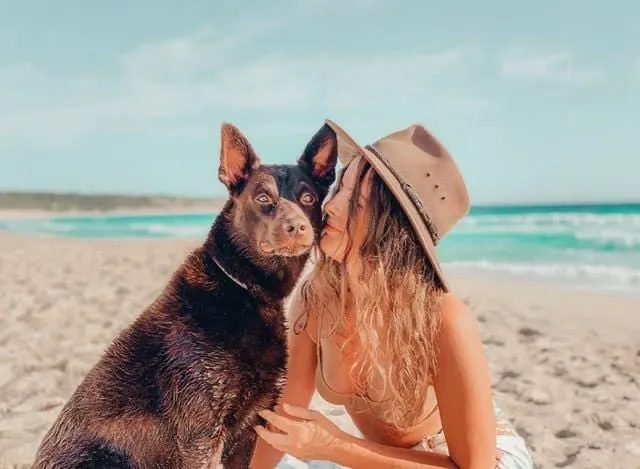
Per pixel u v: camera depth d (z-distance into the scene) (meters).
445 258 9.85
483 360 1.46
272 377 1.50
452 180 1.45
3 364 3.32
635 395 3.00
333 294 1.57
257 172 1.55
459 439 1.43
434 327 1.45
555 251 10.16
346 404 1.62
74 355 3.49
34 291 5.54
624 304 5.39
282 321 1.53
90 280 6.27
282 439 1.44
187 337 1.44
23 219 24.25
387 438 1.59
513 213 22.75
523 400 2.98
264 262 1.49
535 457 2.38
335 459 1.45
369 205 1.45
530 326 4.48
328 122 1.57
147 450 1.44
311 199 1.58
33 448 2.33
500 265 8.84
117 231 16.84
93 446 1.44
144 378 1.44
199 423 1.43
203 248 1.54
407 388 1.46
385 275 1.43
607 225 14.52
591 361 3.57
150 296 5.28
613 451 2.41
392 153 1.45
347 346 1.56
